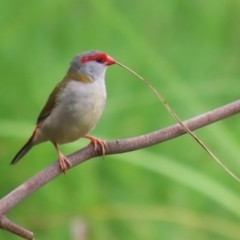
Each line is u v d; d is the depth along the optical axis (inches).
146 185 502.0
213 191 415.2
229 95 518.3
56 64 575.2
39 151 525.3
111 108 525.7
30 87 559.5
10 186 515.8
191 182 422.3
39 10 584.7
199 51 583.8
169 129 307.9
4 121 479.8
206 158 479.2
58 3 583.2
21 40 577.6
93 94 360.8
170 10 588.4
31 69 569.0
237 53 589.0
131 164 505.7
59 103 359.6
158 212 470.9
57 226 483.5
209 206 476.4
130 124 522.0
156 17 580.4
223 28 601.3
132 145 310.5
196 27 596.1
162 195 496.1
